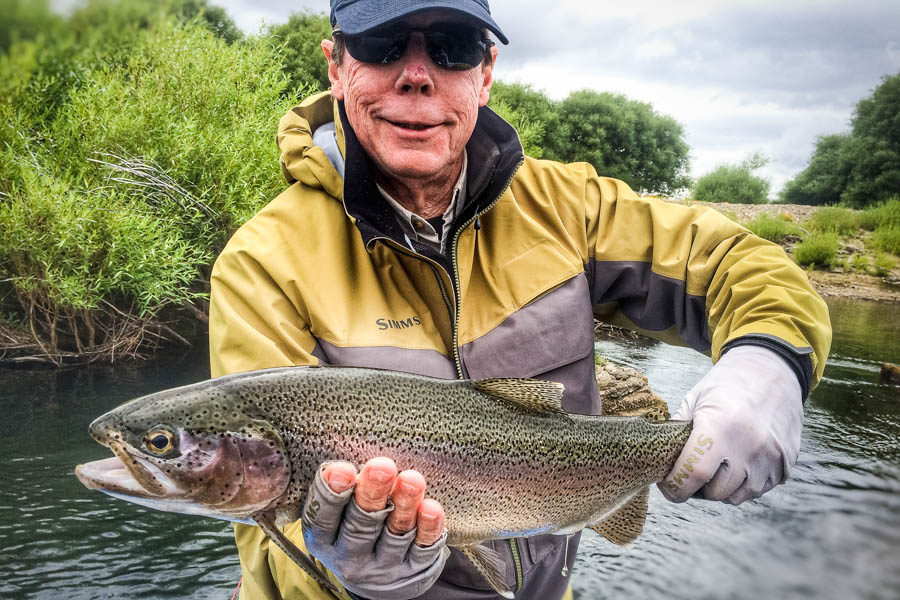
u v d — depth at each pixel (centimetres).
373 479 43
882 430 246
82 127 284
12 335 297
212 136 309
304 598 56
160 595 136
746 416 55
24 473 183
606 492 58
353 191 58
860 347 373
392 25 54
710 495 56
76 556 149
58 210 260
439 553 48
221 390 48
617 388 254
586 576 150
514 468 54
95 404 241
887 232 704
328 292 57
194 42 302
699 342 69
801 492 194
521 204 67
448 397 53
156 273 283
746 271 64
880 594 138
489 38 63
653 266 69
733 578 147
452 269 60
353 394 50
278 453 48
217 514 48
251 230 59
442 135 58
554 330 62
